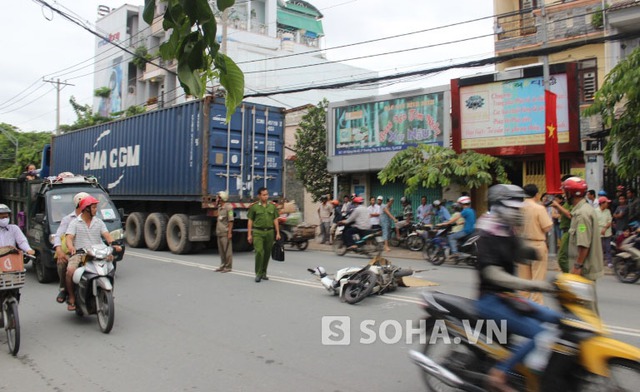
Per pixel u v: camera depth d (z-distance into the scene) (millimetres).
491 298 3910
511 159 15633
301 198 22719
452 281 9695
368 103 18547
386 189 18500
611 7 14430
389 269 8398
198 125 13414
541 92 14859
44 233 9836
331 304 7645
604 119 12273
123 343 5910
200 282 9648
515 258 3918
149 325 6656
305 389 4422
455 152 15641
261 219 9633
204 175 13133
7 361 5352
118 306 7754
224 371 4906
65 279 6977
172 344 5816
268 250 9727
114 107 40250
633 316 6867
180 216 14008
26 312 7605
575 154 14547
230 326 6516
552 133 12844
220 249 11000
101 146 17984
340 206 18109
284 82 34594
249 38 34938
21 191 12742
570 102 14398
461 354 4168
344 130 19234
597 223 5848
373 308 7332
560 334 3564
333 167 19453
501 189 4023
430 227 13461
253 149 14102
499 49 18188
